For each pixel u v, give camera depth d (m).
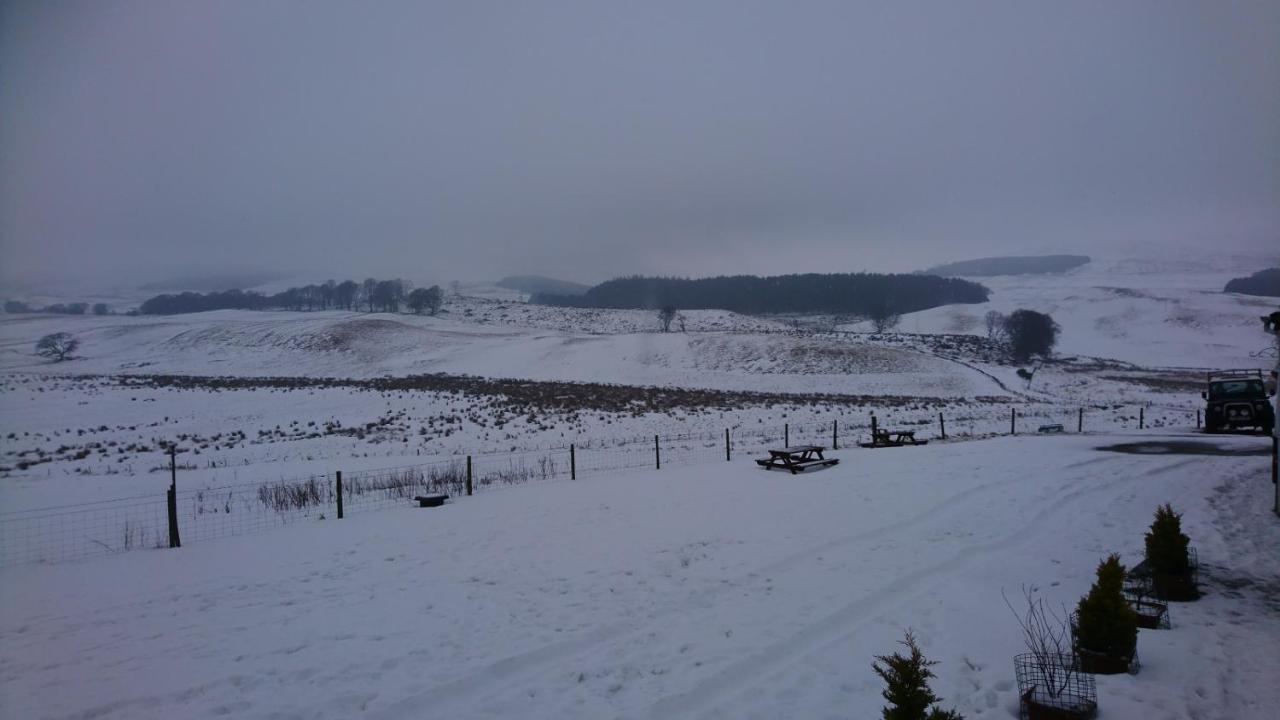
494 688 6.00
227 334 92.75
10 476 22.95
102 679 6.45
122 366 77.12
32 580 10.20
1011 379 65.06
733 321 132.75
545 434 31.38
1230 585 7.95
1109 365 81.19
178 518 15.49
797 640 6.73
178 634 7.61
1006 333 100.06
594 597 8.27
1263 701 5.21
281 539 12.52
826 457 19.94
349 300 197.88
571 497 15.23
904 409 41.88
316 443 29.97
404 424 34.62
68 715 5.75
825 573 8.75
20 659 7.00
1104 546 9.61
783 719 5.28
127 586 9.70
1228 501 12.27
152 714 5.73
